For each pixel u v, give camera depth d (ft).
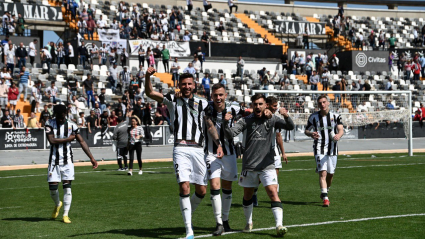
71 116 73.36
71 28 102.83
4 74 75.66
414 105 103.50
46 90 76.69
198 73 93.35
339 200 30.58
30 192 36.29
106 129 71.87
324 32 125.39
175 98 21.11
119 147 50.83
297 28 123.44
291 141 78.02
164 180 42.24
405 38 134.51
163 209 28.27
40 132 68.64
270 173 21.11
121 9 104.73
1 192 36.40
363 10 144.36
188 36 105.70
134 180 42.45
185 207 20.26
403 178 41.22
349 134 81.25
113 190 36.37
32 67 85.35
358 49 121.29
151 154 67.05
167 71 96.58
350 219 24.48
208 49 105.50
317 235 20.99
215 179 21.75
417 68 112.16
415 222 23.57
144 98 83.46
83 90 79.25
